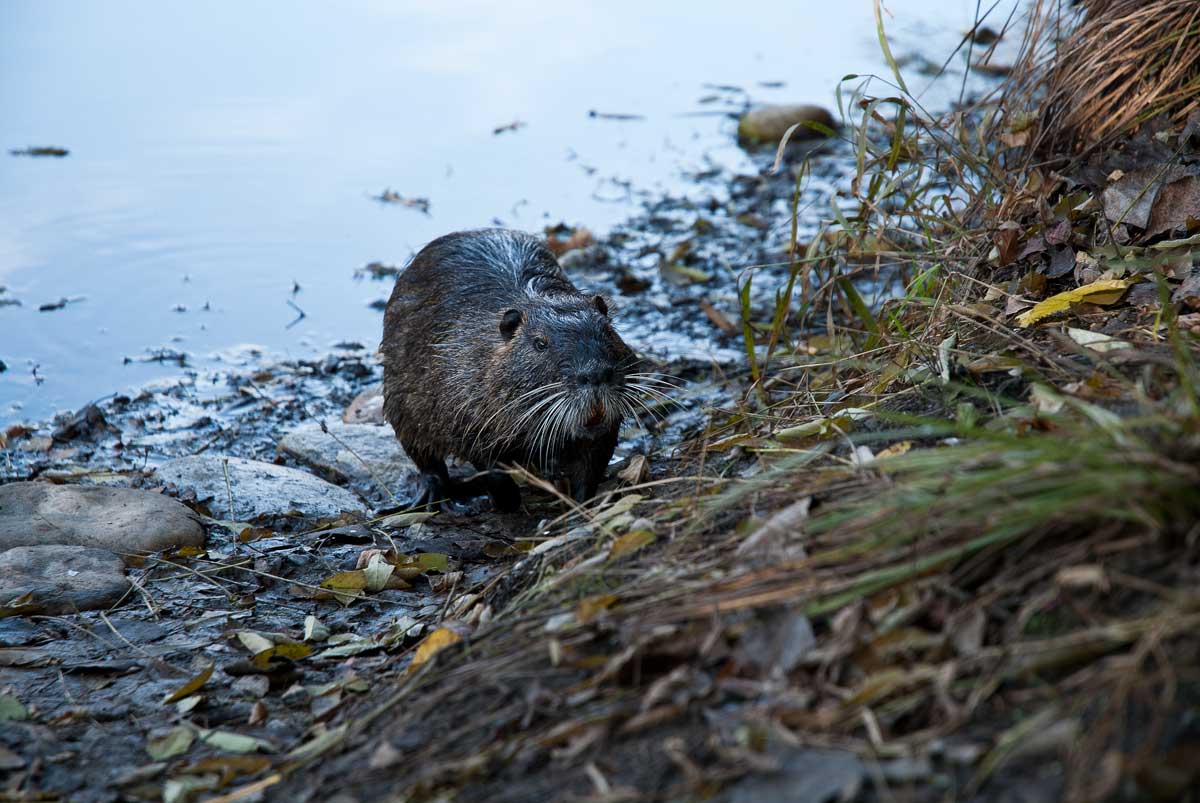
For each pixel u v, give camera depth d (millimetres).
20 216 9930
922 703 2738
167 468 6535
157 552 5555
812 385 5551
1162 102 5664
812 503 3590
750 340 5566
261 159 10969
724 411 5621
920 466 3309
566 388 5445
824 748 2684
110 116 11742
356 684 4176
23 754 3793
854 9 14367
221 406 7629
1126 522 2877
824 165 10719
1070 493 2850
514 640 3607
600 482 5961
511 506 6062
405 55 13461
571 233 9656
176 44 13578
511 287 6102
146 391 7785
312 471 6828
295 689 4234
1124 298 4598
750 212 9945
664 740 2883
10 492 5844
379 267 9312
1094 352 3986
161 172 10719
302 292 9039
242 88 12461
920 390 4449
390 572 5148
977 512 2959
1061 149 5992
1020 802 2406
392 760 3234
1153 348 3971
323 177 10672
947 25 13102
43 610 4953
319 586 5211
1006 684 2705
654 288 8812
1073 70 6062
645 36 14055
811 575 3148
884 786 2529
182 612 4992
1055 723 2529
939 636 2840
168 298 8891
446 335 6055
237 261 9414
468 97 12359
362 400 7543
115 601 5082
